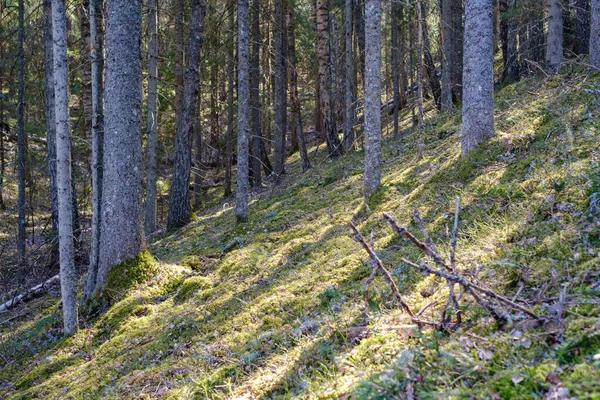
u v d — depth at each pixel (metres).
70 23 22.20
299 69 30.78
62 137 7.32
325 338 4.41
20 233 14.58
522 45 16.58
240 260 8.32
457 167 7.40
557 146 6.22
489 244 4.78
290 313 5.64
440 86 18.88
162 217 21.16
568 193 4.93
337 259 6.73
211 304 6.85
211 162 28.28
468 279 4.19
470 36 7.46
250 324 5.80
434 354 3.15
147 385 5.15
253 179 19.05
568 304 3.18
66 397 5.65
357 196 9.86
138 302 7.88
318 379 3.71
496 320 3.31
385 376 3.00
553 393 2.40
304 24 21.89
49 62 13.12
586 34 14.41
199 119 19.97
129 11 8.38
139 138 8.72
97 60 9.10
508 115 8.76
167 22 17.70
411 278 4.93
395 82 17.14
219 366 5.05
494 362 2.88
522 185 5.65
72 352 7.18
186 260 9.14
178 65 16.61
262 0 20.70
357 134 18.22
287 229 9.45
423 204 7.00
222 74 23.12
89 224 16.73
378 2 8.45
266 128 24.95
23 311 10.51
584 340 2.72
